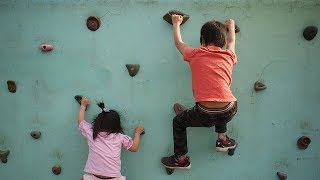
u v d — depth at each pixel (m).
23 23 2.48
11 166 2.56
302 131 2.49
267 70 2.46
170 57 2.45
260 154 2.50
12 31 2.48
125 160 2.50
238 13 2.43
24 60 2.49
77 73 2.48
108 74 2.46
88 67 2.47
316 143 2.50
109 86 2.47
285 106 2.48
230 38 2.28
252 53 2.45
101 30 2.45
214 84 2.08
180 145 2.34
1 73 2.51
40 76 2.49
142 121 2.48
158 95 2.46
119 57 2.46
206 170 2.50
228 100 2.08
